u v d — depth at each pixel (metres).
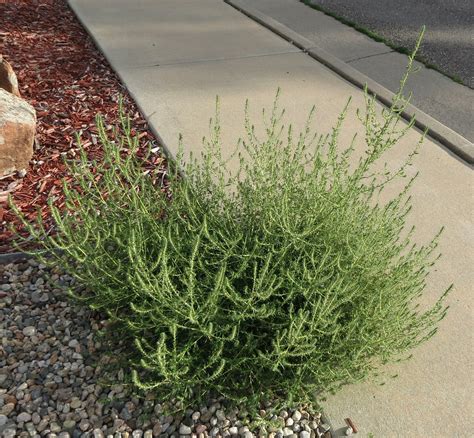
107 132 3.87
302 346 1.96
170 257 2.30
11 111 3.32
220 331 2.04
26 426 2.08
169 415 2.10
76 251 2.33
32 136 3.37
